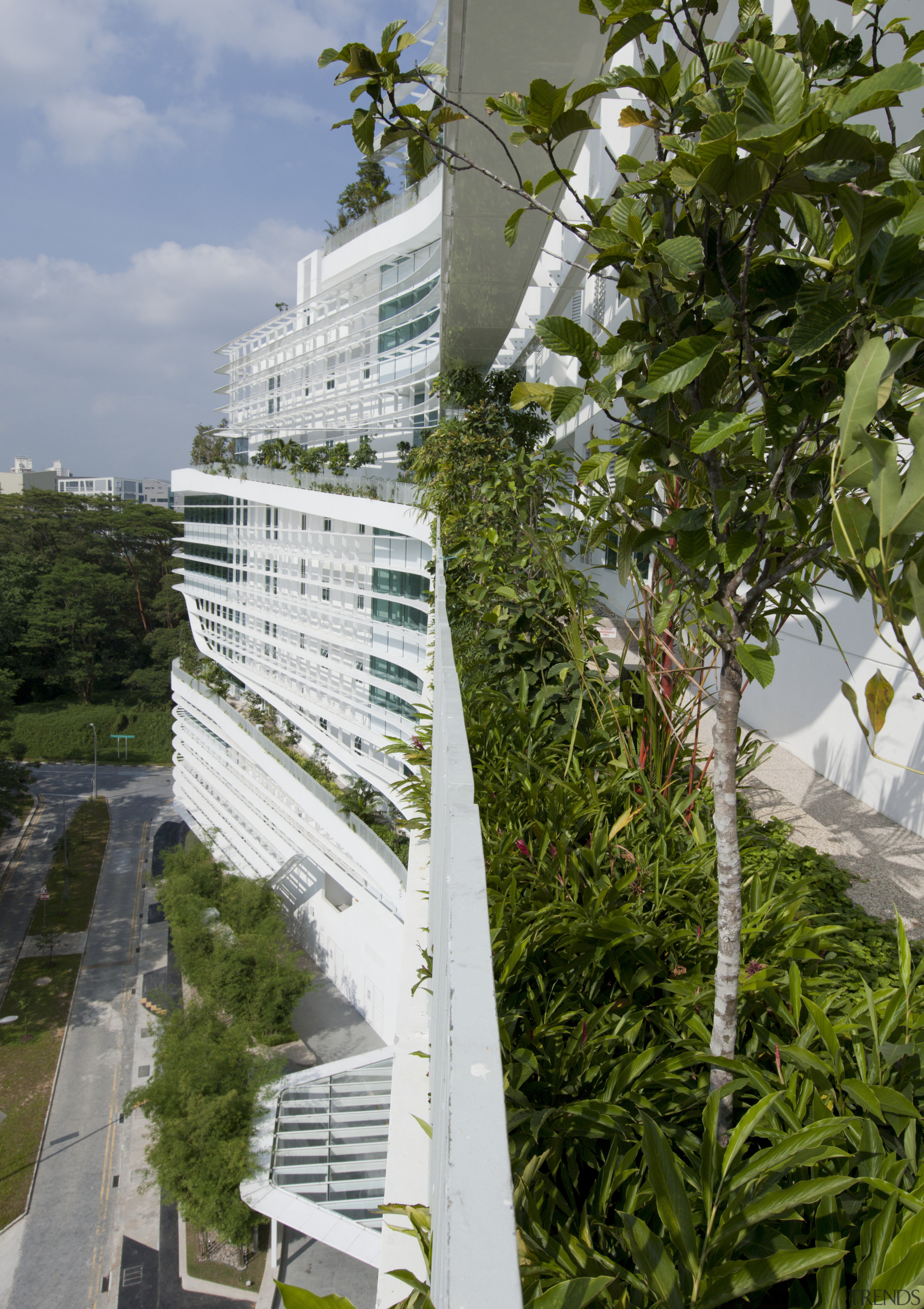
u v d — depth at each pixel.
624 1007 1.95
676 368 1.17
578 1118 1.44
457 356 16.91
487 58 6.53
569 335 1.41
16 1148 20.05
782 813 4.43
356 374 29.23
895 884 3.38
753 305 1.28
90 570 58.72
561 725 3.55
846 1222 1.23
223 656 35.34
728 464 1.43
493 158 8.16
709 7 1.32
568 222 1.51
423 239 24.16
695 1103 1.56
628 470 1.47
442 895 1.30
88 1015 25.94
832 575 5.14
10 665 53.47
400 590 20.00
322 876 25.89
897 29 1.25
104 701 58.06
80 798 45.47
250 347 37.03
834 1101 1.49
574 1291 0.78
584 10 1.28
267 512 28.58
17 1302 15.91
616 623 8.29
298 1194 13.35
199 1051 18.28
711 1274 0.98
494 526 5.46
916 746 4.16
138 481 144.12
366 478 19.73
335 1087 15.86
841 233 1.04
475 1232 0.56
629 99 6.79
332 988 24.59
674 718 3.31
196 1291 16.02
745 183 1.05
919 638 4.13
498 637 3.93
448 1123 0.67
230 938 24.61
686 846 2.74
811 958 2.00
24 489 63.47
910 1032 1.65
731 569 1.26
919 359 1.18
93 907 33.38
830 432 1.22
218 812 33.62
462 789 1.39
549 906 2.04
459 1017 0.79
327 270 31.03
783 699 5.92
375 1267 15.81
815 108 0.97
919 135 1.20
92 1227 17.84
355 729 22.67
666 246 1.17
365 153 1.68
